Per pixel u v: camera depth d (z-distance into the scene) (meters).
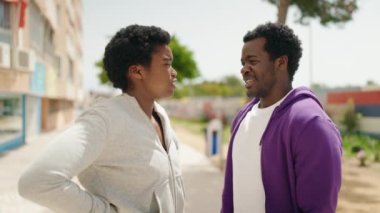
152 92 1.64
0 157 12.02
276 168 1.69
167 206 1.58
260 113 1.86
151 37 1.61
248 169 1.87
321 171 1.51
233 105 37.78
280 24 1.80
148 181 1.50
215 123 13.26
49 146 1.33
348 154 14.00
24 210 6.14
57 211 1.30
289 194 1.68
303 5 9.65
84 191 1.36
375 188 8.38
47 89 18.75
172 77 1.69
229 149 2.09
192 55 23.06
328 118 1.61
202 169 10.46
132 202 1.48
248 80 1.82
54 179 1.24
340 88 22.64
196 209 6.23
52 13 20.12
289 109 1.68
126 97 1.59
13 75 12.35
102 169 1.48
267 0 9.88
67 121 32.88
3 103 13.54
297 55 1.80
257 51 1.77
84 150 1.34
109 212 1.42
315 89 24.66
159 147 1.57
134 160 1.48
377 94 18.97
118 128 1.46
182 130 29.36
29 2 15.12
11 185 7.97
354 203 7.04
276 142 1.68
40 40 17.88
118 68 1.63
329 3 9.53
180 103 52.66
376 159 12.53
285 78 1.81
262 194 1.81
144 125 1.56
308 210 1.55
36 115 19.31
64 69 24.52
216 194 7.33
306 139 1.54
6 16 12.21
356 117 20.22
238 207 1.94
